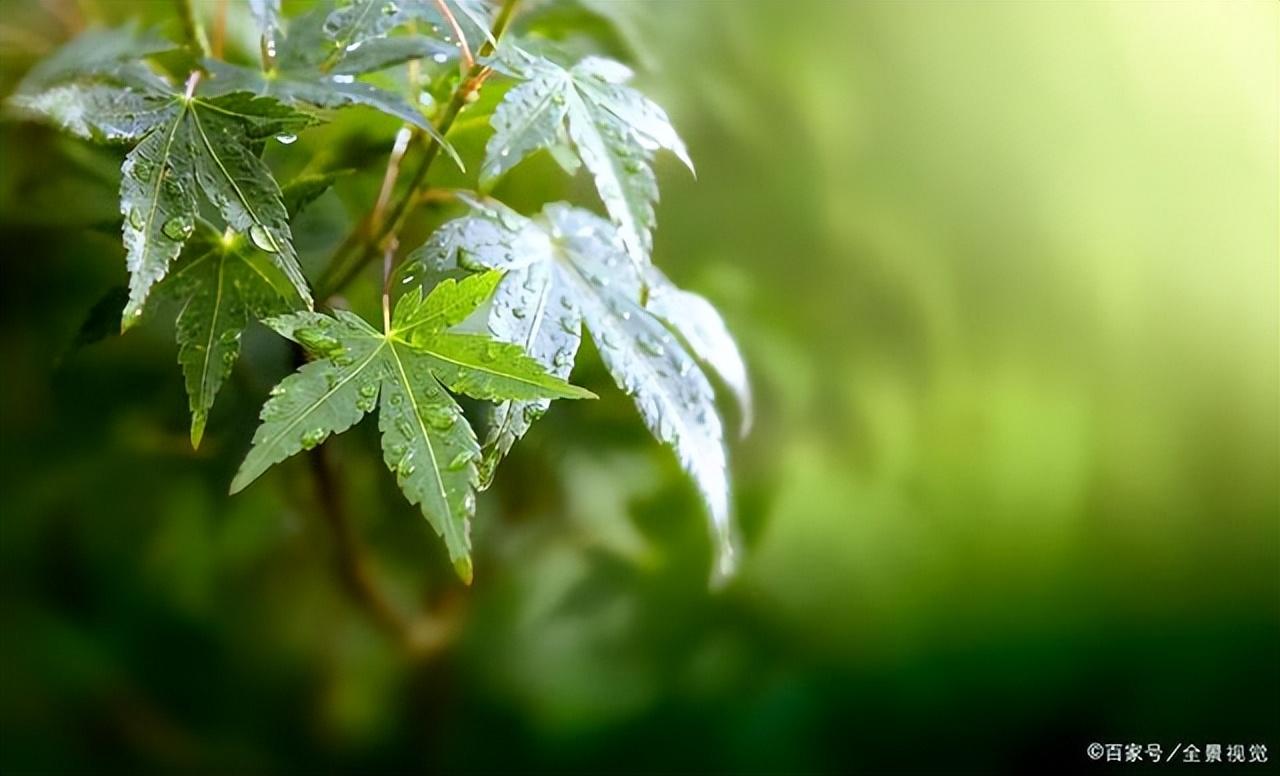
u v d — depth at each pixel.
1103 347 0.72
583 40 0.63
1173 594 0.69
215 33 0.62
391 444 0.54
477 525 0.66
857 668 0.69
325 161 0.60
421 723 0.67
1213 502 0.70
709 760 0.68
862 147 0.70
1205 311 0.72
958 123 0.73
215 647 0.66
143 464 0.64
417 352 0.55
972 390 0.72
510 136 0.55
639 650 0.68
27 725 0.65
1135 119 0.73
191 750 0.66
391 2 0.57
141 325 0.62
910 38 0.70
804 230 0.69
